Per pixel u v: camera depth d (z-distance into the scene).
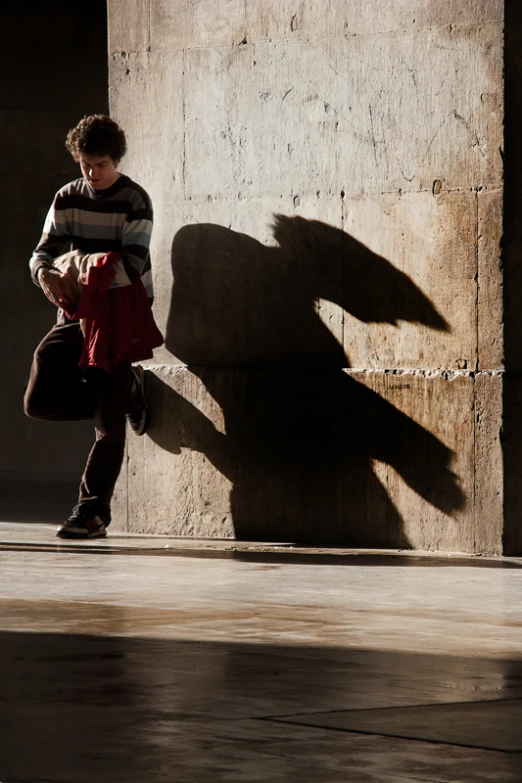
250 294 12.37
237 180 12.44
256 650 6.62
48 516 14.59
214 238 12.55
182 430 12.68
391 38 11.63
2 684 5.78
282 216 12.20
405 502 11.59
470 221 11.26
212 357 12.58
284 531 12.20
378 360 11.75
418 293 11.52
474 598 8.52
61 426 23.80
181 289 12.73
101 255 11.75
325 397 11.98
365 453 11.79
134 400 12.72
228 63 12.47
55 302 11.93
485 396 11.17
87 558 10.70
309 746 4.73
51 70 22.94
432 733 4.93
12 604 8.14
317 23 12.02
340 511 11.95
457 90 11.31
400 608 8.07
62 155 23.20
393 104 11.63
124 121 13.03
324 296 12.01
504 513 11.09
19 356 23.64
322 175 12.01
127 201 12.02
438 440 11.41
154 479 12.84
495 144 11.14
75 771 4.38
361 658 6.42
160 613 7.80
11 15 22.86
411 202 11.55
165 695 5.57
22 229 23.41
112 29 13.08
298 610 7.96
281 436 12.20
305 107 12.09
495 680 5.93
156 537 12.53
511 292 11.14
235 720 5.12
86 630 7.19
